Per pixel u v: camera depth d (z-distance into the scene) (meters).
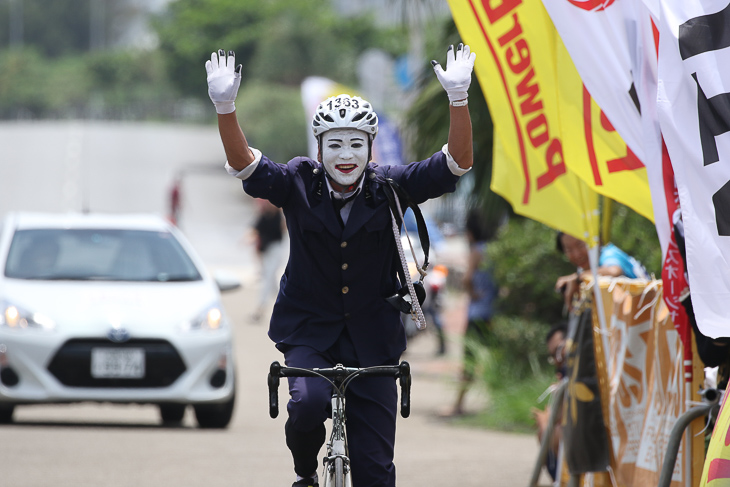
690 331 13.09
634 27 13.82
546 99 15.70
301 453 11.65
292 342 11.73
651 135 13.20
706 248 11.88
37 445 21.75
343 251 11.41
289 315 11.83
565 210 15.89
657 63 12.93
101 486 17.98
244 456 21.30
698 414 12.49
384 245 11.55
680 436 12.45
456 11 16.41
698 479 13.14
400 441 24.62
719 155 11.96
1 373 23.17
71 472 19.05
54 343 23.23
